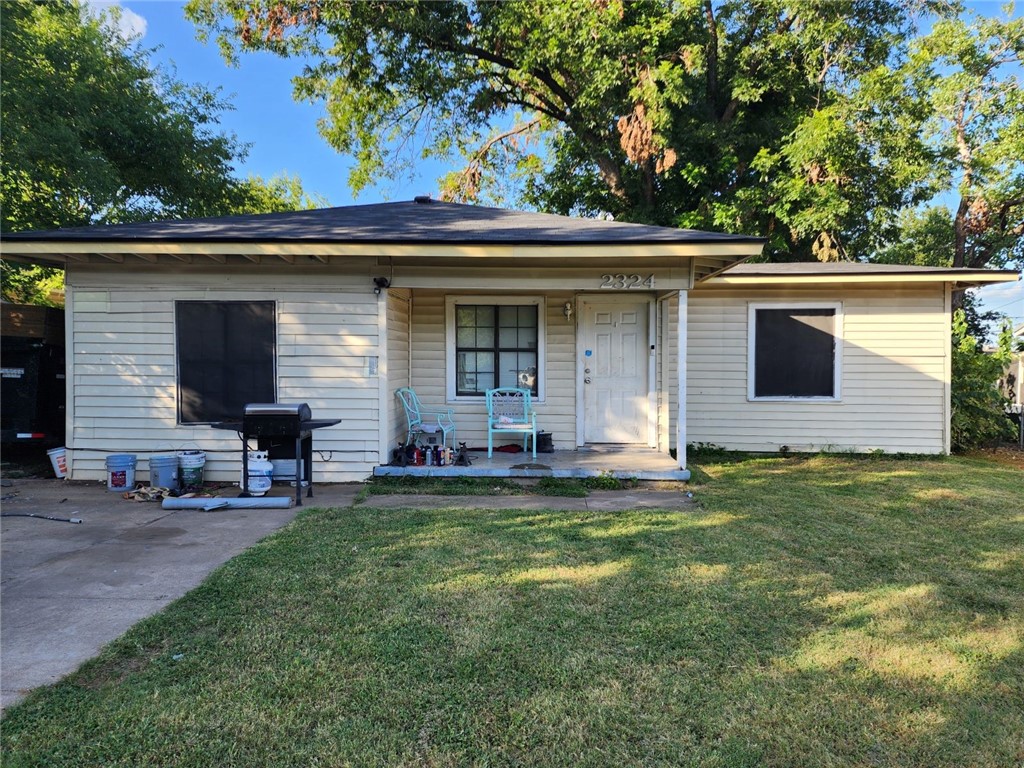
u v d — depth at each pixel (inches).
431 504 236.4
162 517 215.5
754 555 172.2
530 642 118.9
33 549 177.5
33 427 315.9
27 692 100.4
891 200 572.1
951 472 307.3
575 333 335.9
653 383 336.5
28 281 491.8
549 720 94.5
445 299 332.8
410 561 165.2
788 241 617.0
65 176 413.7
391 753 86.6
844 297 358.6
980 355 431.5
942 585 151.3
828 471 309.9
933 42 573.6
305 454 265.3
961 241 645.3
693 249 246.5
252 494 240.4
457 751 87.3
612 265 273.7
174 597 141.0
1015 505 234.7
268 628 124.2
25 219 424.2
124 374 275.1
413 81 649.0
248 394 276.8
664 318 334.3
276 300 275.3
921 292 355.3
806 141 522.3
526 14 581.3
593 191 729.0
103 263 271.0
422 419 334.6
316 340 276.5
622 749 88.1
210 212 576.4
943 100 570.9
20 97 386.6
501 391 322.7
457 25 626.8
